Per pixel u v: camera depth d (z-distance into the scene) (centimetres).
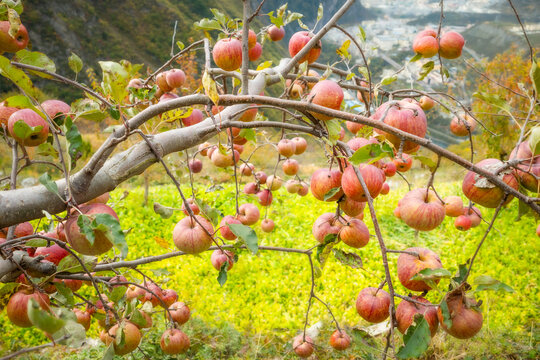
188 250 163
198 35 3988
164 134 141
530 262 780
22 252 142
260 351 488
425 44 199
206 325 530
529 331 549
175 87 237
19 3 153
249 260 748
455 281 130
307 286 692
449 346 469
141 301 238
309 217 964
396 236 902
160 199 1006
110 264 215
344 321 553
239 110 176
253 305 643
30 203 118
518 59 1434
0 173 216
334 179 154
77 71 162
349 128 241
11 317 123
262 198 312
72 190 122
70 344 121
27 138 135
